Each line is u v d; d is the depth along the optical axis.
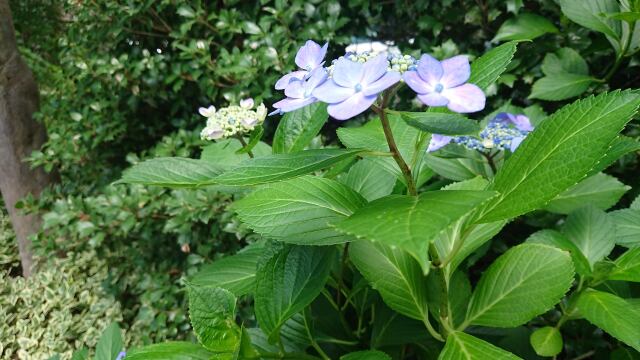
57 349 1.26
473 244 0.41
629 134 0.65
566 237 0.47
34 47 2.29
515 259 0.39
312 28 0.94
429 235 0.22
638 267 0.40
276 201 0.39
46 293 1.38
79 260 1.41
